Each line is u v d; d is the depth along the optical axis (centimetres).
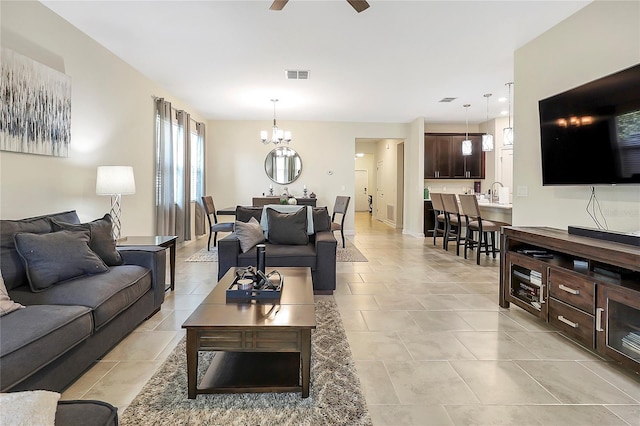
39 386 160
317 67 441
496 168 756
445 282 404
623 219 266
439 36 352
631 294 192
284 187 791
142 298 265
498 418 165
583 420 164
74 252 232
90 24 323
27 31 269
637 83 231
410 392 186
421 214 764
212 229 596
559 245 248
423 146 755
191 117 675
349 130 798
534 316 297
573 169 285
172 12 304
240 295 214
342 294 357
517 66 384
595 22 286
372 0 285
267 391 180
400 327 273
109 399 177
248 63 427
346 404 175
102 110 371
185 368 207
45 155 286
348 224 810
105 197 378
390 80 494
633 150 236
